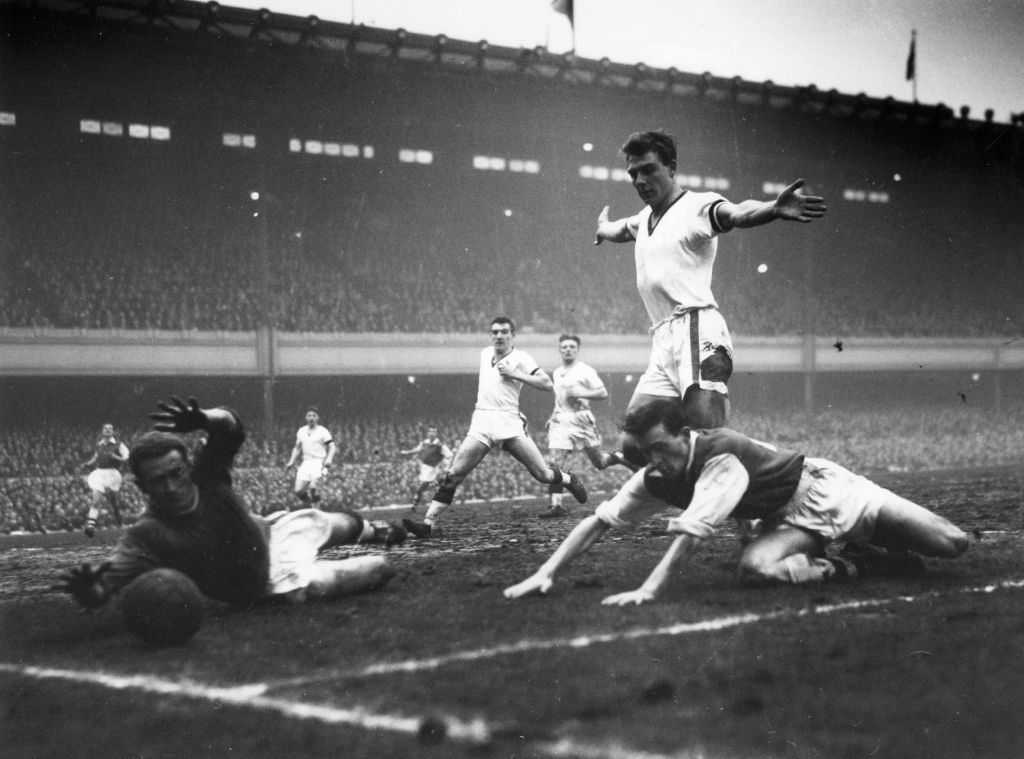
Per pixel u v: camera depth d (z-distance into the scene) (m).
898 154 43.84
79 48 31.41
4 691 3.83
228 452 5.15
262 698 3.65
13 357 28.98
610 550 7.48
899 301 44.91
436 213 40.44
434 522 10.23
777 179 44.41
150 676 4.01
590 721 3.28
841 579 5.68
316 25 33.22
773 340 40.53
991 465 25.16
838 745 3.00
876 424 39.56
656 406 5.32
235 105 34.53
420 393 37.34
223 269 34.25
